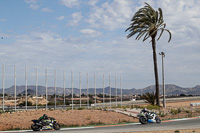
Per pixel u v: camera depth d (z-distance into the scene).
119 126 24.61
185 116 34.72
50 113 33.50
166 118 32.72
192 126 23.30
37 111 35.88
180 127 22.58
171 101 92.25
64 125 25.94
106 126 25.05
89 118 29.86
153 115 26.56
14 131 21.86
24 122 26.70
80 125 26.61
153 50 49.12
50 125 22.30
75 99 104.69
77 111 36.00
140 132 18.81
